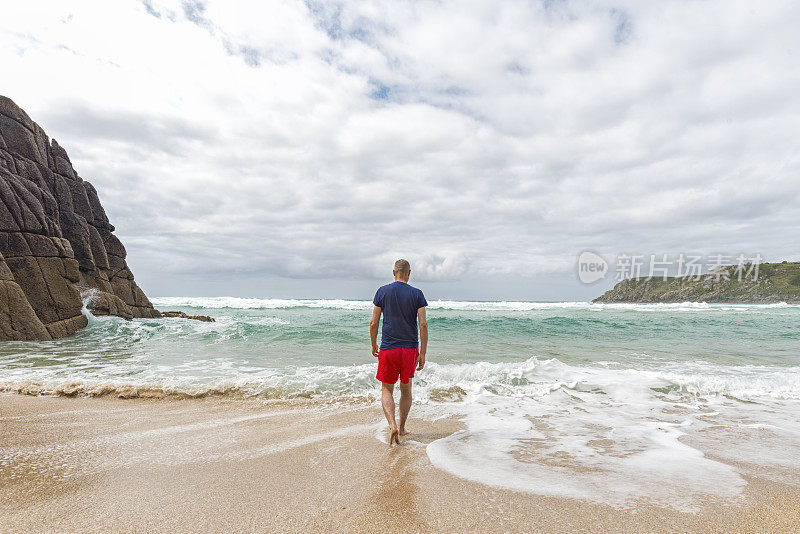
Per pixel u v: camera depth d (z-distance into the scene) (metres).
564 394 6.08
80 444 3.67
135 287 20.14
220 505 2.47
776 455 3.56
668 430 4.36
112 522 2.24
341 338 12.32
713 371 7.97
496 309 36.84
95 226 18.86
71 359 8.88
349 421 4.62
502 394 6.09
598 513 2.41
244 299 44.50
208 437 3.96
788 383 6.73
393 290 4.06
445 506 2.48
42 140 16.09
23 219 12.86
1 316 11.34
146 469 3.09
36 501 2.49
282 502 2.52
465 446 3.74
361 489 2.74
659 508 2.49
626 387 6.40
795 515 2.43
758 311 33.84
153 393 5.79
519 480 2.92
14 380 6.59
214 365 8.18
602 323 19.09
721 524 2.30
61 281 13.65
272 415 4.86
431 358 9.18
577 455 3.50
